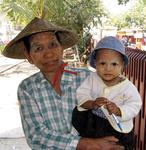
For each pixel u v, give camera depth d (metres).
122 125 2.44
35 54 2.61
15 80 13.94
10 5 10.76
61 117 2.60
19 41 2.76
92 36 19.84
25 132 2.66
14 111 8.50
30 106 2.62
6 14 11.77
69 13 16.81
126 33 22.66
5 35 27.52
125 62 2.50
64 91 2.63
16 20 11.74
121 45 2.46
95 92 2.54
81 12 17.83
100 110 2.45
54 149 2.50
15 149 5.97
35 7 11.37
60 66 2.70
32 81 2.67
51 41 2.60
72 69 2.73
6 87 12.23
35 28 2.58
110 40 2.46
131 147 2.52
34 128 2.57
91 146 2.42
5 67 17.77
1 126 7.25
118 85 2.48
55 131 2.55
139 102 2.47
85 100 2.50
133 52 5.36
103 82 2.53
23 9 10.75
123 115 2.37
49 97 2.62
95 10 19.03
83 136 2.50
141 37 19.77
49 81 2.67
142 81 4.37
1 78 14.55
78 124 2.52
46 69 2.63
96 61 2.51
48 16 11.98
